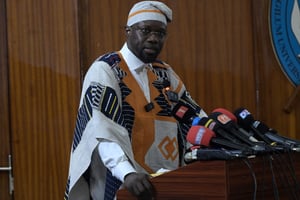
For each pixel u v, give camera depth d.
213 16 10.31
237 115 5.55
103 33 10.04
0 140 10.05
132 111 6.09
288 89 10.46
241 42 10.37
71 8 9.99
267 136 5.47
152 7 6.18
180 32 10.23
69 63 10.02
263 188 4.96
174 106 6.36
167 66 6.64
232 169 4.75
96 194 6.08
